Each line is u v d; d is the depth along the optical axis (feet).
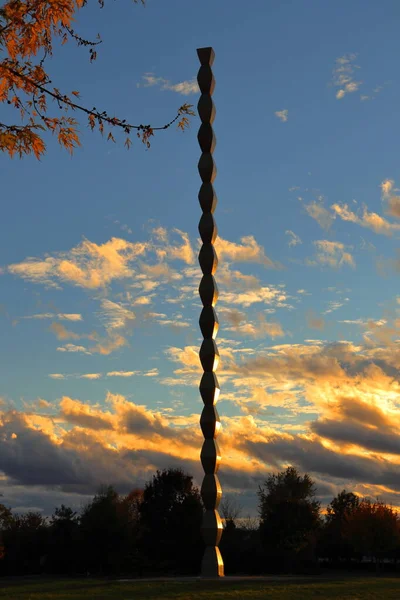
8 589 87.35
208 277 116.88
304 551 239.09
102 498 222.07
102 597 75.72
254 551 226.79
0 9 44.60
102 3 46.91
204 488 110.01
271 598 75.66
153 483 231.71
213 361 113.70
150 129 48.42
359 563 263.29
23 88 46.85
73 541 236.02
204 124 122.42
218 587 87.76
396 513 240.53
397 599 77.56
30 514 282.97
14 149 45.96
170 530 222.07
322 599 75.82
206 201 119.75
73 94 47.37
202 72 124.26
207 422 111.45
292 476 254.47
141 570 220.84
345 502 354.33
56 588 87.35
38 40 46.62
